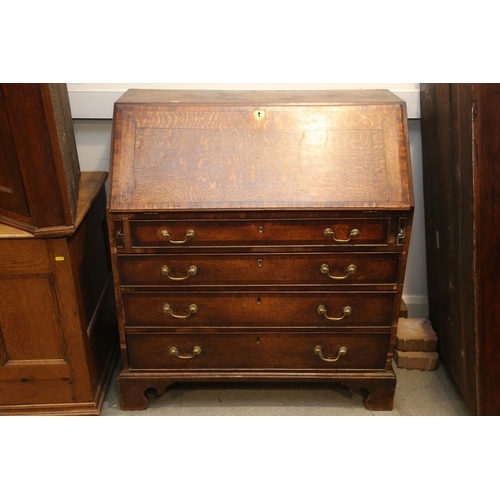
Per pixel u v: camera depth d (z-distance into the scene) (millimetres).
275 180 1789
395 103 1856
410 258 2584
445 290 2221
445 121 2006
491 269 1796
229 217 1784
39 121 1625
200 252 1841
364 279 1896
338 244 1835
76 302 1885
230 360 2039
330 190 1780
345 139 1829
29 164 1673
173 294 1916
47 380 2002
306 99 1925
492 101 1660
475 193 1757
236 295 1919
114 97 2273
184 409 2119
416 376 2328
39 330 1920
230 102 1859
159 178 1786
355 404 2156
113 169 1796
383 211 1785
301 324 1975
